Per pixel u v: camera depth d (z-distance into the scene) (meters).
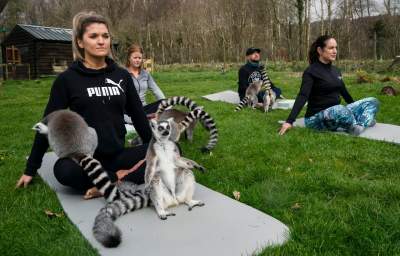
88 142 3.72
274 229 3.07
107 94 3.90
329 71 6.52
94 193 3.76
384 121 7.31
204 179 4.34
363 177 4.30
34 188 4.04
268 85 8.88
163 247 2.83
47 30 25.23
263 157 5.09
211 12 34.66
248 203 3.71
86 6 37.03
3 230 3.14
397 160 4.73
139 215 3.36
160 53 39.72
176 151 3.51
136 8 38.97
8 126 7.86
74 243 2.90
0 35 38.25
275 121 7.45
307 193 3.91
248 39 31.73
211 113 8.48
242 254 2.71
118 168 4.08
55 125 3.62
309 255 2.71
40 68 24.19
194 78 20.30
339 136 5.98
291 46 27.86
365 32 30.86
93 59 3.92
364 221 3.16
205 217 3.29
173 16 39.06
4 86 17.88
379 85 12.59
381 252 2.74
